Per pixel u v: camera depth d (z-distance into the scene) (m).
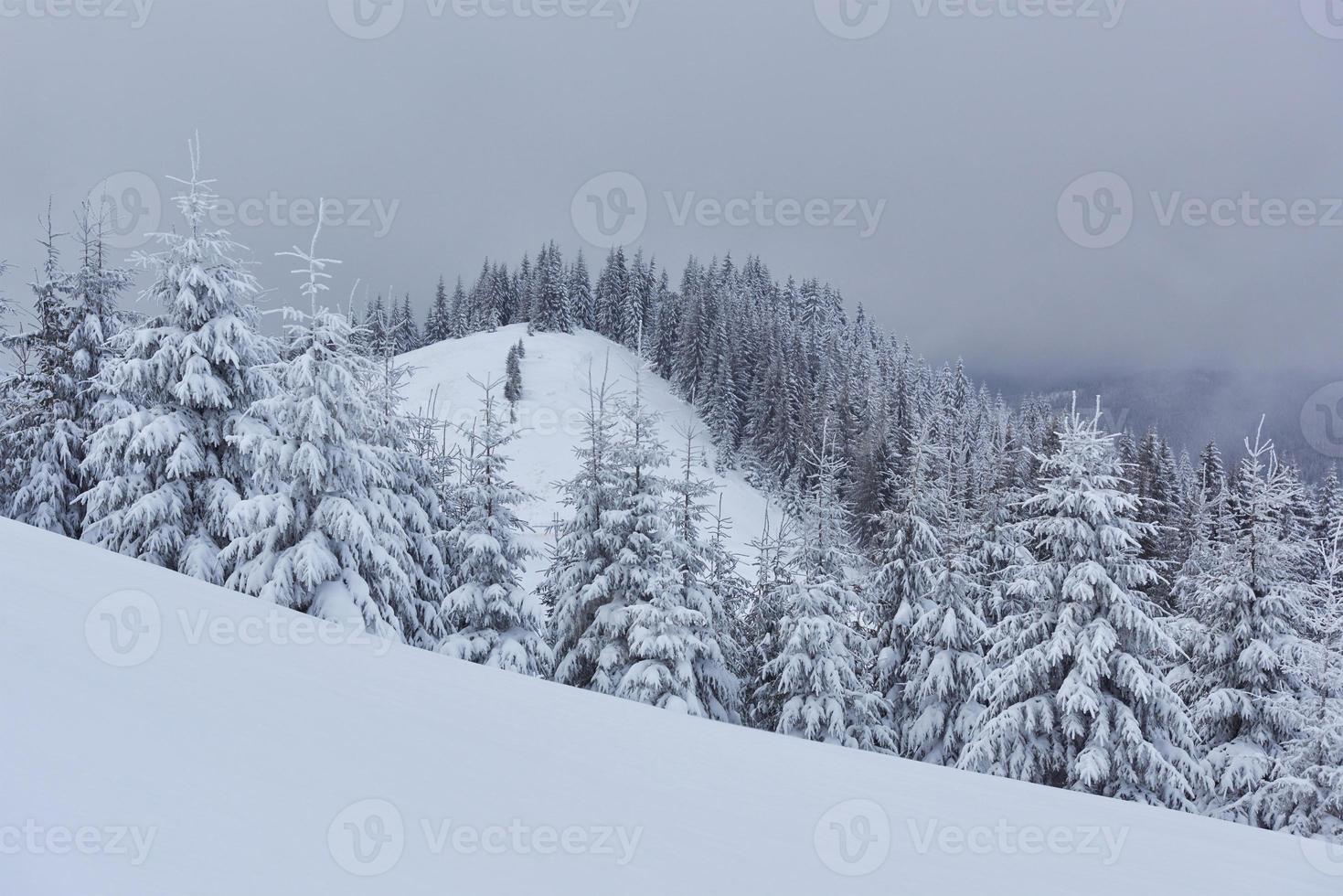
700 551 20.48
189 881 2.66
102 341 18.78
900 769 6.62
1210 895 4.13
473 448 18.92
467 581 18.38
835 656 19.23
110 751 3.60
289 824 3.31
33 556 8.39
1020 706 15.27
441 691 6.62
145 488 14.83
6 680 4.17
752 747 6.69
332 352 13.98
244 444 13.42
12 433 18.31
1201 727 17.56
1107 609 15.00
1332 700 15.53
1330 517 17.31
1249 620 17.14
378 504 15.02
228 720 4.45
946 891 3.80
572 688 8.35
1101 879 4.25
